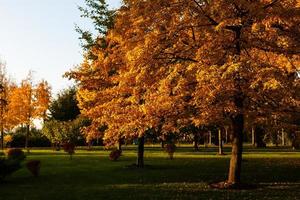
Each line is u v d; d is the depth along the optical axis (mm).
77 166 30750
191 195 17109
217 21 17328
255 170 26609
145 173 25594
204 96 15930
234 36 17203
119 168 28812
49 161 35406
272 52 17625
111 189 19094
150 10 17547
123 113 19766
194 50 17328
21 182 22828
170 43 17312
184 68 16719
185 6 17438
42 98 58500
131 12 18328
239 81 15648
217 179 22656
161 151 52656
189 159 36562
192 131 36969
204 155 42875
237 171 18797
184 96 17188
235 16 16547
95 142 75000
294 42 17047
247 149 57438
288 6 17078
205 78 15242
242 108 16766
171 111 17656
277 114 17438
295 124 20359
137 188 19219
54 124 62125
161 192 17953
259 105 17266
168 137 38031
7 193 19047
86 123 61062
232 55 16172
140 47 17297
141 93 18891
